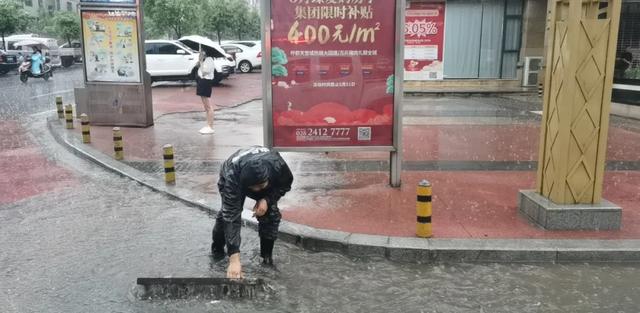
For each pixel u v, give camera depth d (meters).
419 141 10.88
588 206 5.75
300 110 7.20
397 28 7.00
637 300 4.48
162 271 5.00
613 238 5.51
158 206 6.95
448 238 5.50
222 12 45.72
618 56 14.46
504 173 8.31
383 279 4.88
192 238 5.84
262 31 6.97
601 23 5.39
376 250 5.34
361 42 7.07
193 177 8.15
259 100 18.52
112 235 5.93
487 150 10.03
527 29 20.38
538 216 5.89
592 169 5.73
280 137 7.26
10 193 7.54
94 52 12.32
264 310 4.30
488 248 5.23
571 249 5.22
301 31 7.02
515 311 4.30
